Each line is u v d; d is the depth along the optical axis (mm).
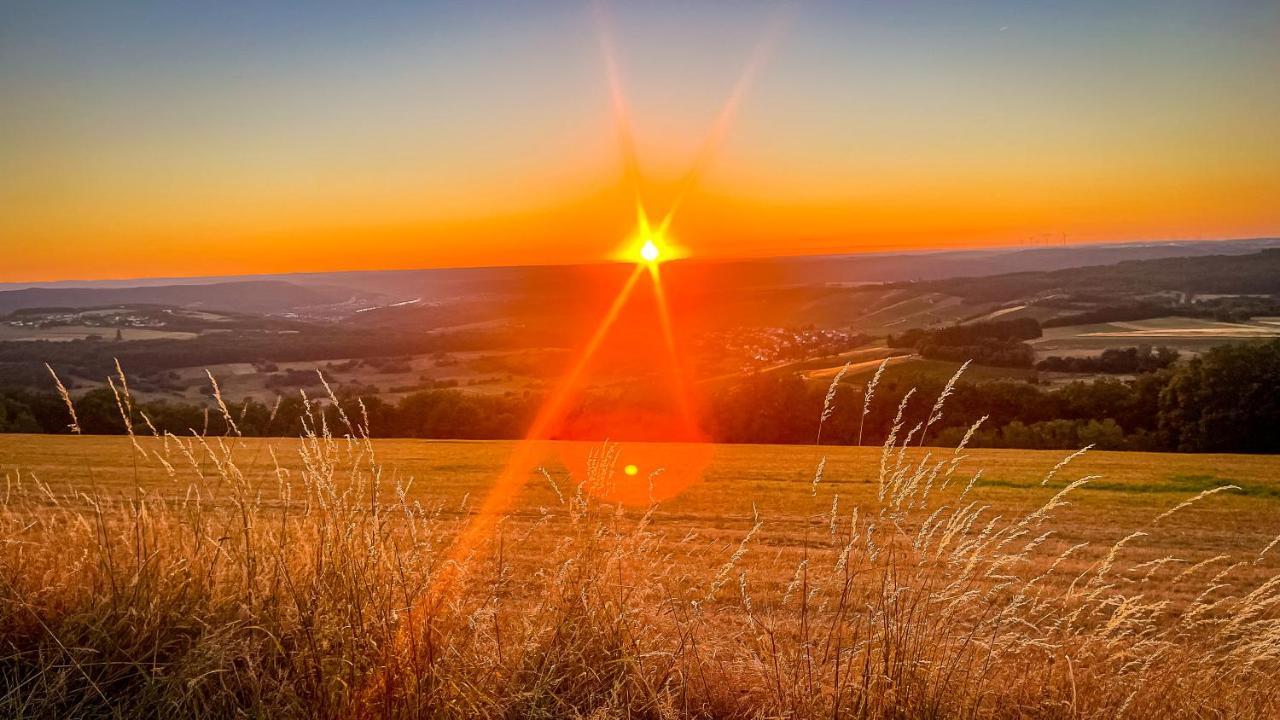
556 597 3953
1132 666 3955
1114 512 18531
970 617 4098
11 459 27578
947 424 52062
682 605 4465
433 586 3854
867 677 3434
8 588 3777
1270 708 3703
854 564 3996
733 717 3504
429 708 3268
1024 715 3471
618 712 3336
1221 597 10367
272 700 3262
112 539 4234
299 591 3684
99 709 3338
